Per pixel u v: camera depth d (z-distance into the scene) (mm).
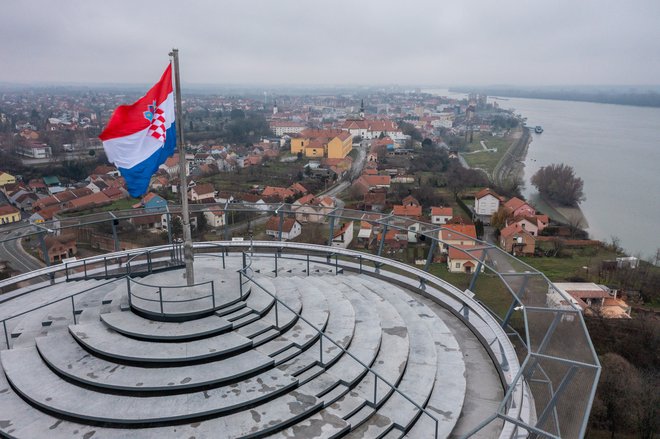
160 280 13742
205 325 11273
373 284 17000
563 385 9500
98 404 9250
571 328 10664
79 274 17375
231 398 9453
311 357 11086
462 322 15039
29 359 10852
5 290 23031
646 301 47656
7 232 16375
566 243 63000
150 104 12070
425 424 10055
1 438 8672
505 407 9219
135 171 12094
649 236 70125
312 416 9547
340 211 19844
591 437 31109
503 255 14734
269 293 12383
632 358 37406
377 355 12008
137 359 10164
